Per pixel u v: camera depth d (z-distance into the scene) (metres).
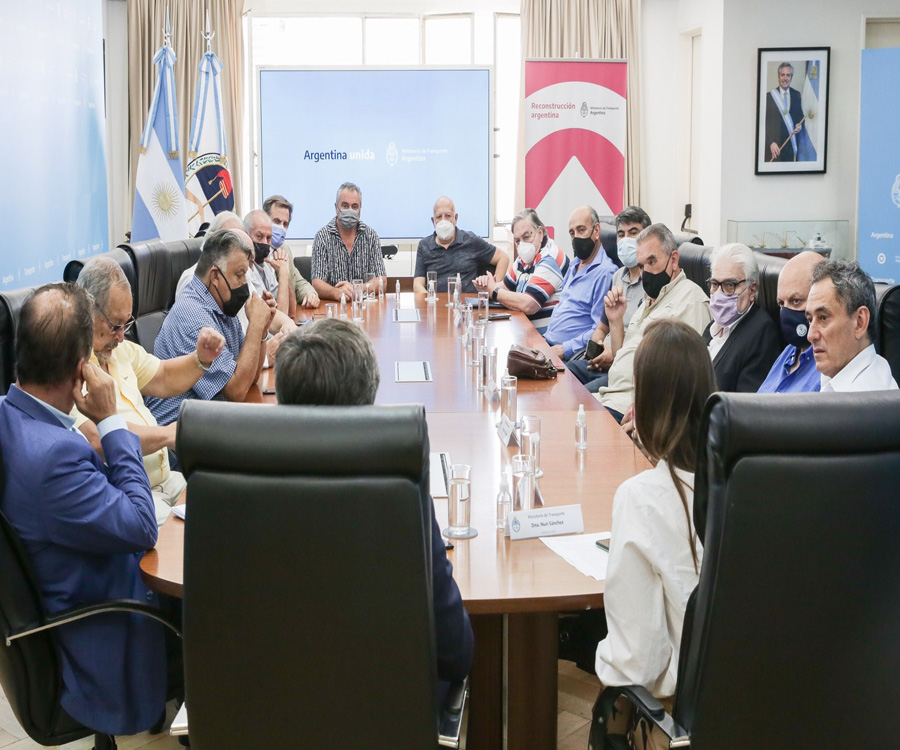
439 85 8.41
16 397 1.91
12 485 1.86
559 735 2.58
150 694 2.00
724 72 8.32
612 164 8.31
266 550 1.38
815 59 8.30
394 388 3.57
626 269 5.01
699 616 1.34
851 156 8.47
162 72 7.65
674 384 1.58
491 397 3.34
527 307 5.62
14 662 1.86
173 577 1.88
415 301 6.01
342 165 8.47
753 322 3.49
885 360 2.54
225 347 3.58
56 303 1.89
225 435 1.37
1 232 4.47
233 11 8.73
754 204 8.50
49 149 5.24
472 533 2.09
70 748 2.56
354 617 1.40
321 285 6.16
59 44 5.44
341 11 9.15
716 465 1.28
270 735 1.46
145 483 2.03
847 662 1.33
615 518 1.61
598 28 8.98
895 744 1.38
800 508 1.27
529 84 8.16
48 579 1.90
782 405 1.26
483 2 9.19
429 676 1.42
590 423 3.04
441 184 8.55
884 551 1.29
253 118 9.19
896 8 8.27
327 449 1.35
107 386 2.04
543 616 2.04
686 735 1.40
